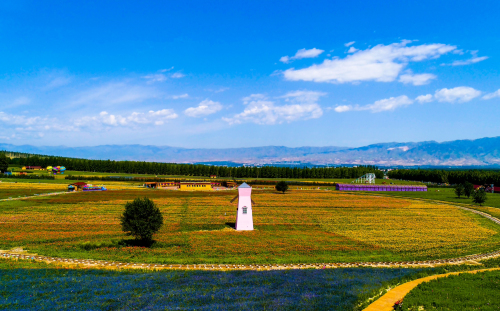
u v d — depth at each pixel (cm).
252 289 3241
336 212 9612
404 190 18450
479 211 10125
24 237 5594
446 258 4847
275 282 3484
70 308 2669
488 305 2870
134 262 4278
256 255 4809
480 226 7588
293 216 8788
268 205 10988
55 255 4450
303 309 2739
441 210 10238
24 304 2714
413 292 3184
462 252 5191
